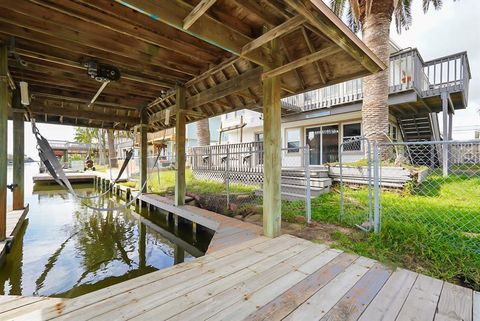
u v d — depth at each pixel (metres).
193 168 9.50
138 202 6.73
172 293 1.66
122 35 3.07
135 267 3.38
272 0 2.00
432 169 6.11
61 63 3.39
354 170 5.59
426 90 7.12
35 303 1.56
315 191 5.18
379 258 2.26
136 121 6.69
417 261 2.21
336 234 2.96
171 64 3.71
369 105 6.25
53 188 11.88
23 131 4.85
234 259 2.24
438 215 3.27
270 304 1.54
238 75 3.64
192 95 4.78
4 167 2.96
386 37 6.15
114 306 1.51
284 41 2.93
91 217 6.09
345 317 1.41
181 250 4.09
